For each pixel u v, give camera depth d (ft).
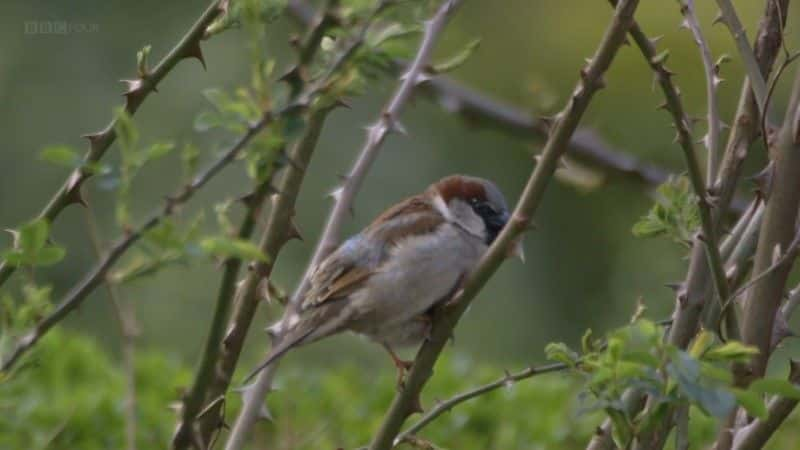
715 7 67.00
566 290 66.49
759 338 21.53
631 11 19.31
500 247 20.81
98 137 20.88
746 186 58.75
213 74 63.98
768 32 23.08
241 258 16.55
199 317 61.11
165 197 15.57
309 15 28.78
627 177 36.47
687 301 22.18
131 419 18.08
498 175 68.59
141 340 60.49
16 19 65.51
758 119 22.63
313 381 39.91
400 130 23.25
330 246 24.40
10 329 16.99
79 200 20.80
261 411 23.35
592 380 17.99
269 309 24.34
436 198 28.78
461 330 65.46
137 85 20.81
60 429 30.22
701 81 66.08
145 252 15.55
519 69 71.51
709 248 21.08
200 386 18.76
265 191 16.97
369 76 15.84
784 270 21.43
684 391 16.97
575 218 67.56
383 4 15.70
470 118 37.35
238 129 15.66
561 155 20.08
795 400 21.16
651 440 21.03
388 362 57.36
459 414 37.70
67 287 61.11
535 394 39.17
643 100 66.13
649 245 61.16
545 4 73.05
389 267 27.48
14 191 64.34
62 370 40.09
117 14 66.39
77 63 65.98
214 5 20.62
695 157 21.01
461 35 72.23
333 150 66.18
